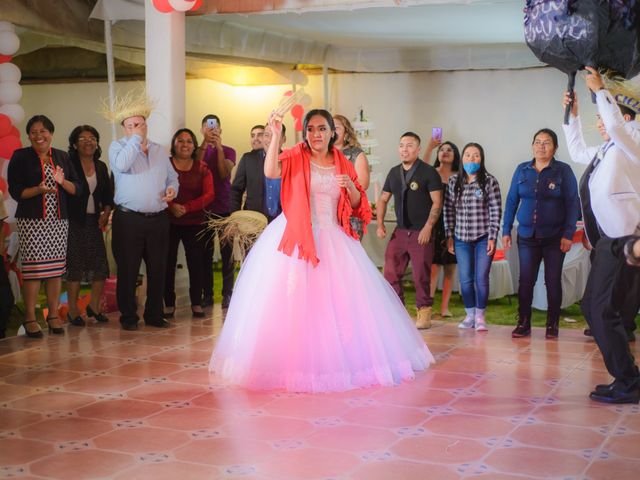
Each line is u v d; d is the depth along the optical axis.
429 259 6.78
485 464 3.66
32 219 6.31
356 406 4.56
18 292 8.15
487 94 10.02
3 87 6.95
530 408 4.52
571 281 7.83
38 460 3.75
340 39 9.23
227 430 4.16
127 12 7.39
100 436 4.08
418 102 10.27
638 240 4.21
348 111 10.52
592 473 3.55
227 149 7.89
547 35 4.16
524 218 6.34
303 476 3.53
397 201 6.81
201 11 7.22
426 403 4.61
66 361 5.65
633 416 4.36
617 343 4.57
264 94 10.91
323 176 5.12
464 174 6.69
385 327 5.15
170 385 5.02
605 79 4.53
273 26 8.32
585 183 4.62
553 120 9.81
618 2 3.94
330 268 5.02
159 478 3.52
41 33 7.29
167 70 7.27
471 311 6.86
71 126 11.21
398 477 3.52
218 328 6.77
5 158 6.81
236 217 6.55
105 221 6.97
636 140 4.43
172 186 6.73
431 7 6.71
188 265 7.26
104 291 7.62
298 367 4.86
